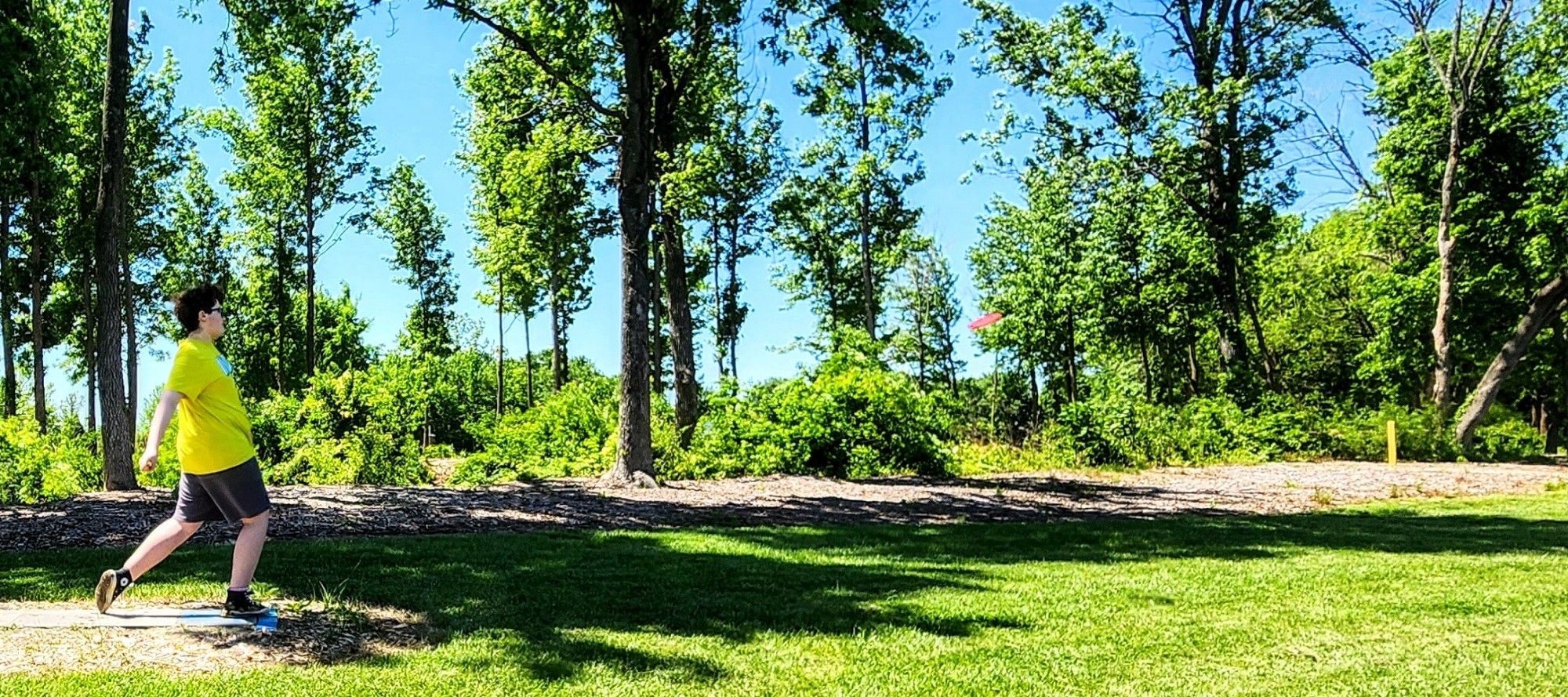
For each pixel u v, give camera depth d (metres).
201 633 4.19
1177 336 28.52
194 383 4.30
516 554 6.58
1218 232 24.05
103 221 11.48
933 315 40.78
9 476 9.96
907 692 3.63
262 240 26.72
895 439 15.32
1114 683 3.77
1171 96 23.28
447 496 10.63
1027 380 40.03
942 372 40.50
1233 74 23.73
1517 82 21.41
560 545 7.11
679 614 4.82
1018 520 9.79
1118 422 18.28
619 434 12.73
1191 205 24.30
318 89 24.34
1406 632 4.61
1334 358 32.47
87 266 22.16
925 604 5.19
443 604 4.89
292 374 35.31
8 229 22.16
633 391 12.60
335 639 4.19
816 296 34.28
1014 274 32.88
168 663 3.79
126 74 11.91
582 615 4.73
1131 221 24.95
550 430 16.78
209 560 6.07
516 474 15.77
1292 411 20.67
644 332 12.70
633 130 12.69
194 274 29.44
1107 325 26.64
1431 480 14.78
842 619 4.80
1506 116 20.73
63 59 19.31
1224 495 12.62
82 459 12.34
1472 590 5.64
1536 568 6.46
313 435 14.12
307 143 24.73
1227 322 25.25
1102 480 14.51
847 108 24.09
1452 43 20.89
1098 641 4.41
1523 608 5.15
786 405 14.95
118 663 3.75
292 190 25.08
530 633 4.36
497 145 17.41
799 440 14.95
